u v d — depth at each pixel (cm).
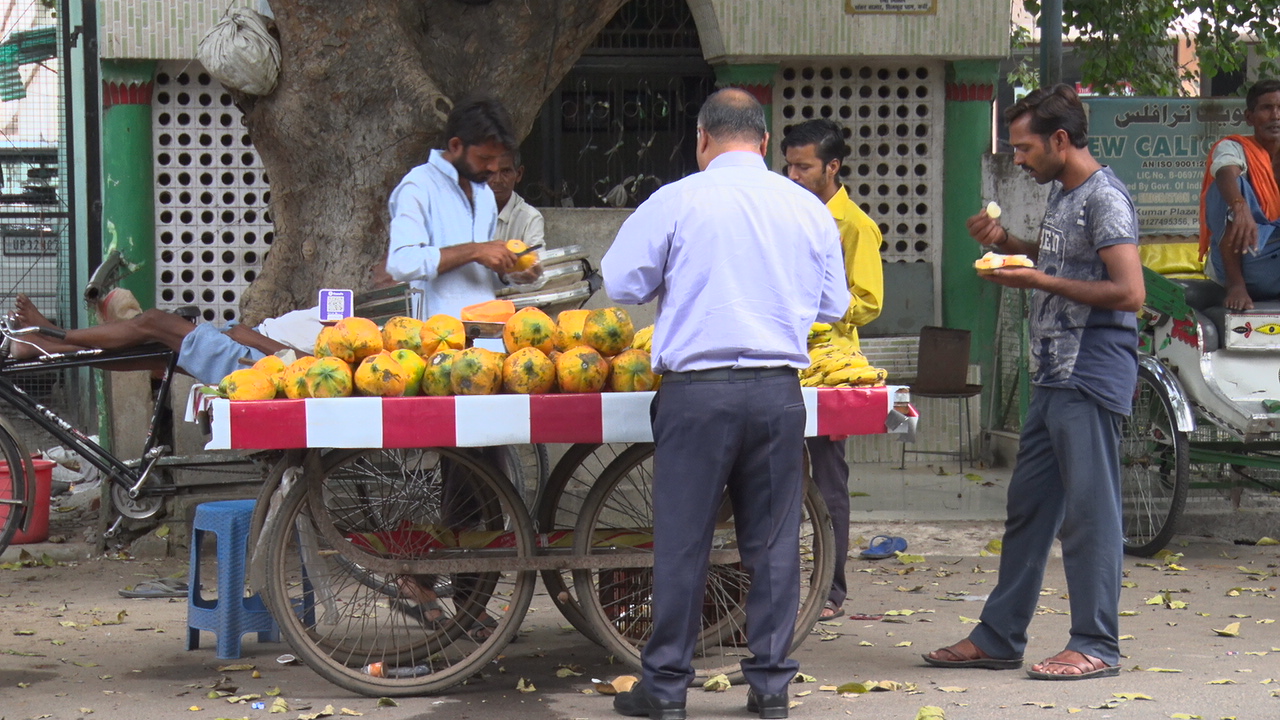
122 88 1096
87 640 668
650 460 605
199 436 945
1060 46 1081
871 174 1231
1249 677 568
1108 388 552
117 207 1107
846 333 673
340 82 813
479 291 639
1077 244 558
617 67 1230
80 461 1119
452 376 524
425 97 806
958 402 1225
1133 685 555
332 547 550
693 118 1248
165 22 1075
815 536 580
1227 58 1570
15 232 1198
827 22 1173
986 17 1181
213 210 1135
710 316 489
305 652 553
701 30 1195
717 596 595
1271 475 1004
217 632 630
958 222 1223
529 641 662
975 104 1216
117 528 888
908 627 684
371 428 518
